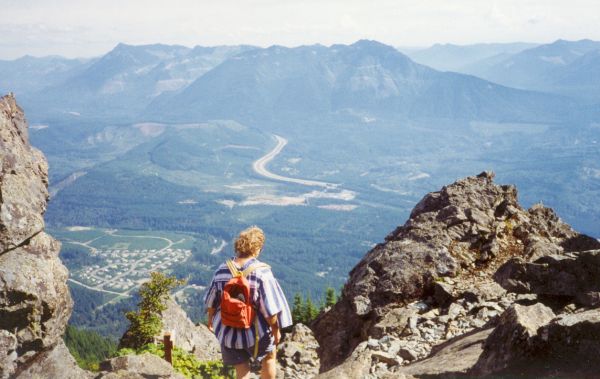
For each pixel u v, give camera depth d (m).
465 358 10.33
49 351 7.23
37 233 7.52
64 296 7.48
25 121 8.74
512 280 14.45
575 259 13.26
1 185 7.41
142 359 9.12
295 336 18.53
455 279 17.61
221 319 6.28
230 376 16.91
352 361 10.67
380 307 17.16
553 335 8.14
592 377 7.27
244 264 6.43
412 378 9.19
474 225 20.41
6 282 6.80
